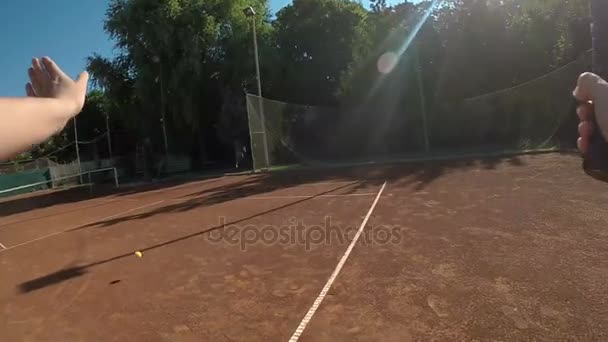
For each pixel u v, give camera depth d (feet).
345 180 39.70
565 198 21.68
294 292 13.10
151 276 16.21
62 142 112.16
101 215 34.45
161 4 79.97
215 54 83.05
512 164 37.93
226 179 54.13
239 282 14.53
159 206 35.68
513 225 17.92
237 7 83.05
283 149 65.26
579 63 41.45
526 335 9.28
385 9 82.94
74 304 14.06
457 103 66.44
